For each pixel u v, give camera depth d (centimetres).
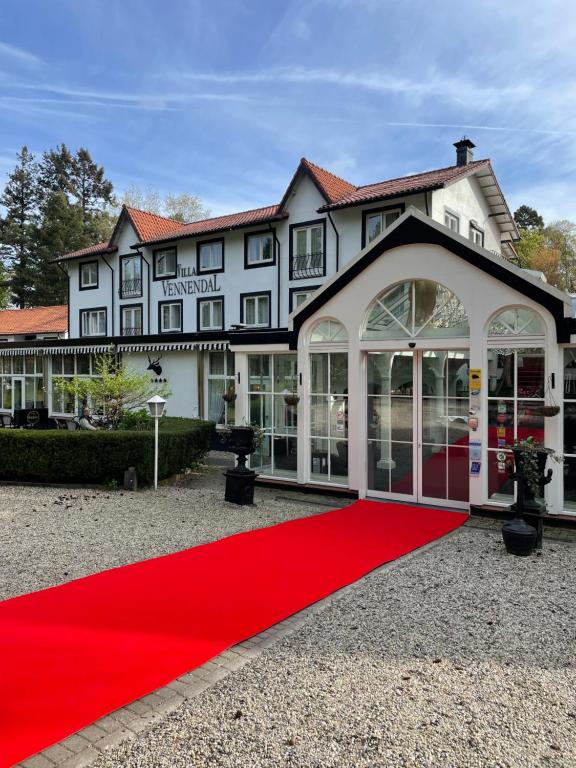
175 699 394
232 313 2417
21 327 3625
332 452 1077
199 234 2430
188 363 2016
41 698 390
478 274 895
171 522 890
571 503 852
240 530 847
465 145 2172
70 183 5616
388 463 1019
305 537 800
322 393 1083
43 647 466
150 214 2909
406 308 975
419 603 573
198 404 1975
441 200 1917
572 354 844
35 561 696
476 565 688
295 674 432
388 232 975
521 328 868
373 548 750
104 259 2911
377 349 1005
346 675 430
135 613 539
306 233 2205
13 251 5212
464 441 938
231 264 2416
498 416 895
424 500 983
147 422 1425
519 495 736
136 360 2144
